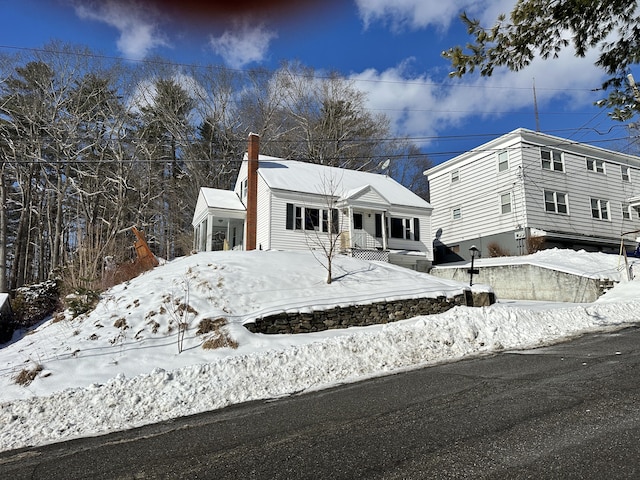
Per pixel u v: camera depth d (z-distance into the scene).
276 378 6.70
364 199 20.64
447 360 7.57
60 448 4.60
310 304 10.45
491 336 8.80
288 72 36.44
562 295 15.54
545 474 2.91
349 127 36.00
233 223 23.27
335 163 34.91
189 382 6.42
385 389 5.82
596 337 8.52
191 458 3.86
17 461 4.30
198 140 33.91
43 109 26.56
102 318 9.62
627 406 4.16
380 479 3.04
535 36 5.38
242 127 35.03
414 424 4.20
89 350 8.13
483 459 3.22
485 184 24.92
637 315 10.80
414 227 22.61
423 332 8.55
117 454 4.20
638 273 14.91
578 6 5.00
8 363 7.83
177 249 30.72
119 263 15.66
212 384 6.40
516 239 22.50
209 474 3.44
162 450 4.18
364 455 3.52
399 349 7.90
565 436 3.53
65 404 5.82
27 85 26.66
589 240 23.83
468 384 5.63
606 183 25.86
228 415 5.31
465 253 25.94
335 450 3.69
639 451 3.15
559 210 23.58
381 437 3.91
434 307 12.12
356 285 12.41
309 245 19.67
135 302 10.25
